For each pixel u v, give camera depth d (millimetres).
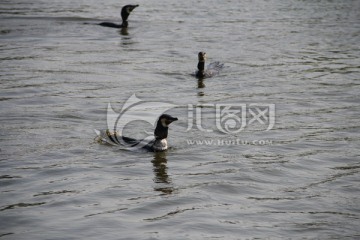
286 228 10773
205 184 12680
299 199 12016
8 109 17734
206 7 40938
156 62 24766
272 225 10883
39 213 11164
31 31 31375
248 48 27859
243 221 11008
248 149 14844
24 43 28328
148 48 27609
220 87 20938
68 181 12680
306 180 13016
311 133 16078
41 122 16562
